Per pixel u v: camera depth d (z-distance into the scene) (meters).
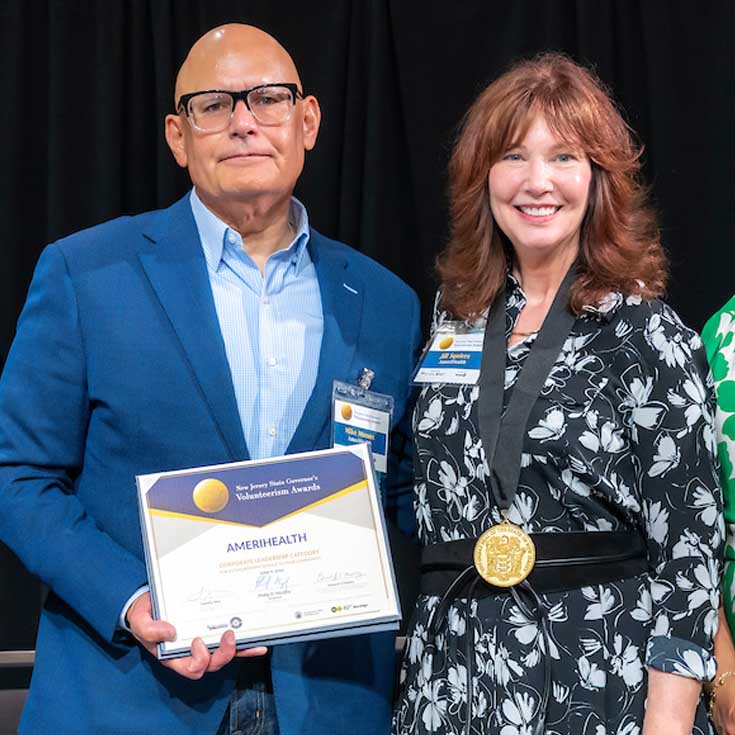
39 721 2.02
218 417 2.03
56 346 2.04
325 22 3.31
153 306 2.07
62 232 3.27
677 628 1.86
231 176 2.08
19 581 3.33
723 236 3.19
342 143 3.33
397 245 3.34
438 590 1.99
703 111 3.22
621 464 1.92
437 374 2.06
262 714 2.04
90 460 2.08
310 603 1.91
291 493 1.95
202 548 1.91
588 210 2.01
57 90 3.26
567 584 1.90
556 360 1.96
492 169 2.02
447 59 3.29
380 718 2.13
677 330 1.92
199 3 3.31
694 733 1.89
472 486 1.97
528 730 1.87
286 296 2.17
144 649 2.01
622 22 3.30
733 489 2.10
